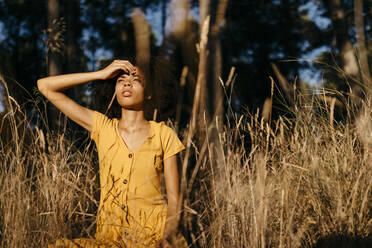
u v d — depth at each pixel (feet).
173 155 5.37
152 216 5.00
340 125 6.43
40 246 5.10
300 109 6.60
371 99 6.02
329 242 4.76
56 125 7.54
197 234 5.41
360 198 5.07
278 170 5.89
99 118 5.46
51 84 5.37
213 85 4.67
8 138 6.15
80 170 6.18
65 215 5.44
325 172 5.53
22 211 5.23
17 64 22.41
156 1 20.49
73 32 20.79
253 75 26.43
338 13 16.39
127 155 5.16
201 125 4.80
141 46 2.72
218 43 4.50
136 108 5.38
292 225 4.98
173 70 5.47
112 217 4.90
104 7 30.09
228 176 5.40
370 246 4.49
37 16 35.22
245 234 5.04
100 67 6.70
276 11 34.76
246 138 6.64
